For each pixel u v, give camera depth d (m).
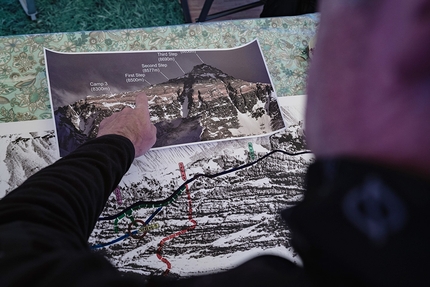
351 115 0.18
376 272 0.17
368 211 0.17
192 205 0.65
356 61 0.18
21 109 0.66
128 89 0.71
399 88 0.17
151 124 0.67
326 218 0.19
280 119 0.75
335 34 0.19
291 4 1.11
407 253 0.16
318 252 0.19
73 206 0.38
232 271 0.28
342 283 0.18
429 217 0.16
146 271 0.59
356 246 0.17
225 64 0.77
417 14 0.16
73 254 0.27
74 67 0.70
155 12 1.56
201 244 0.63
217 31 0.80
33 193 0.36
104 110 0.68
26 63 0.70
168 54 0.75
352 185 0.18
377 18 0.18
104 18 1.50
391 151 0.17
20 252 0.26
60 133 0.65
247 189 0.68
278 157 0.71
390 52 0.17
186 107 0.72
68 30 1.44
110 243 0.60
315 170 0.22
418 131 0.16
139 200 0.63
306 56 0.83
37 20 1.43
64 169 0.42
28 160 0.63
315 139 0.21
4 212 0.33
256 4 1.43
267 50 0.82
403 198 0.17
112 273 0.26
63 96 0.67
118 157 0.50
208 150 0.69
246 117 0.73
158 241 0.62
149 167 0.66
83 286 0.23
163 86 0.72
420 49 0.16
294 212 0.21
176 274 0.60
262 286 0.24
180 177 0.66
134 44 0.76
